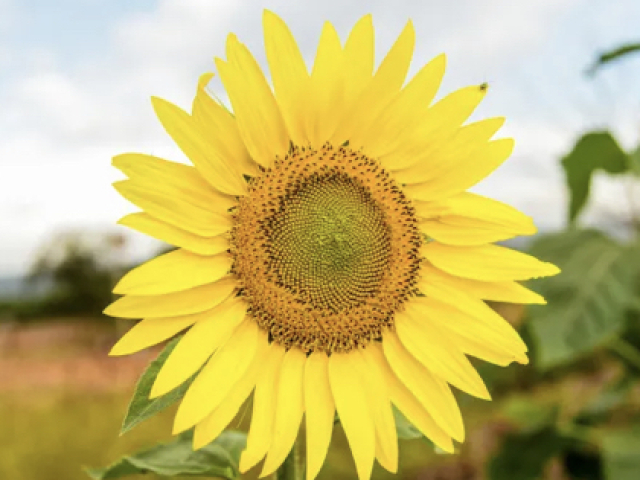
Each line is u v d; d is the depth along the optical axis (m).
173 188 0.35
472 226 0.39
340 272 0.39
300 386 0.38
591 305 0.49
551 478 1.02
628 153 0.59
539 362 0.50
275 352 0.39
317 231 0.39
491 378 0.80
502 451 0.85
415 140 0.39
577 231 0.53
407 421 0.42
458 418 0.38
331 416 0.38
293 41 0.37
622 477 0.62
